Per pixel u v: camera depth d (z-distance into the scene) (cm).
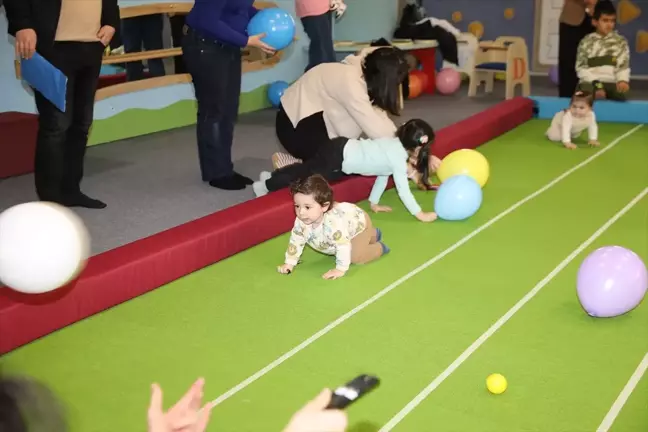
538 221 516
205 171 584
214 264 443
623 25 1127
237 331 360
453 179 516
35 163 487
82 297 370
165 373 324
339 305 387
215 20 516
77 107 489
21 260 299
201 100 562
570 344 344
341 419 138
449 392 305
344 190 539
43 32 443
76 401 303
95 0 462
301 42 1012
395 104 491
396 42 1055
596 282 360
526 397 301
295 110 525
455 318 370
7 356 339
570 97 917
